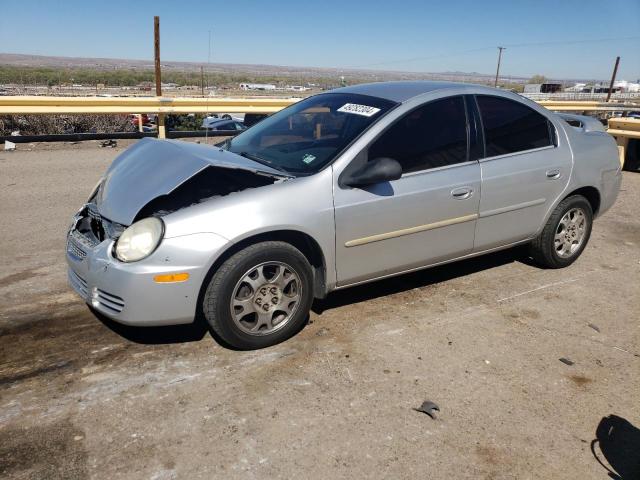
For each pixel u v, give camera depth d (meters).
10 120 12.30
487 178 3.99
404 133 3.68
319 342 3.46
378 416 2.76
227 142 4.37
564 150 4.49
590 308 4.08
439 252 3.92
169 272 2.96
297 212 3.23
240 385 2.99
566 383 3.12
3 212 6.15
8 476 2.30
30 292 4.07
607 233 6.02
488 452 2.55
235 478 2.34
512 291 4.34
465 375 3.15
